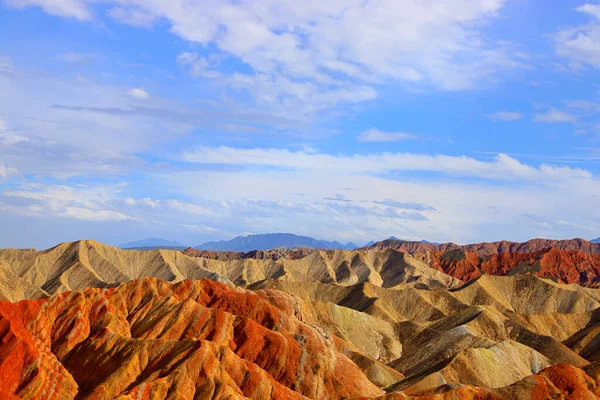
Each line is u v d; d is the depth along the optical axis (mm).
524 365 171875
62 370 117750
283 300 185250
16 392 110125
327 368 141500
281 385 124250
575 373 125188
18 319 130375
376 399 121562
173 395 108438
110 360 121750
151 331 140625
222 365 119875
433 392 128500
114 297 154625
